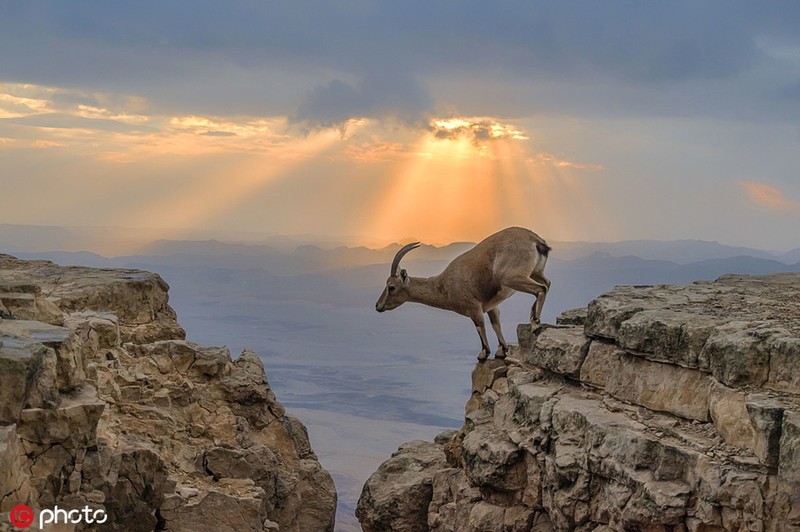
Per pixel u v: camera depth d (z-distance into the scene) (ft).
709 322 43.29
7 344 33.42
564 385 52.08
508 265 58.08
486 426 55.36
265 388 57.62
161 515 42.50
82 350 38.32
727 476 36.70
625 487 40.96
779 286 55.88
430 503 57.77
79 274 57.98
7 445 29.78
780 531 35.14
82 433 34.65
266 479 51.57
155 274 58.95
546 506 47.52
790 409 35.99
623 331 46.32
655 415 44.01
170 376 52.54
